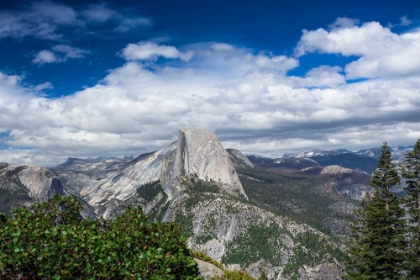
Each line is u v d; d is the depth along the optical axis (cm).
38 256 1580
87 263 1634
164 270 1788
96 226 2298
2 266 1500
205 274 3078
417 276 5428
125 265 1742
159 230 2214
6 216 2047
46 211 2464
